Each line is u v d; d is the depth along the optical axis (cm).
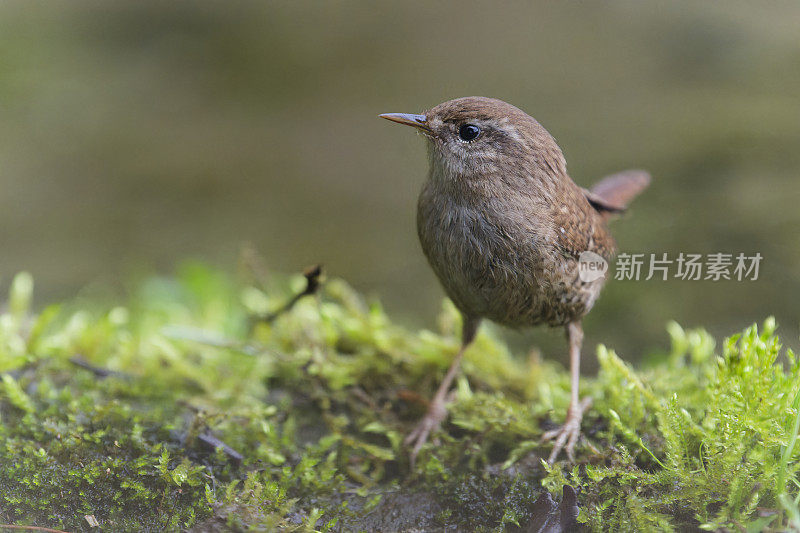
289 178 1620
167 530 595
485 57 1906
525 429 702
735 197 1288
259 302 977
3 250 1368
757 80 1670
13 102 1862
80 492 633
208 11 2209
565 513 603
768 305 1074
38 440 698
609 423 706
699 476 598
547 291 686
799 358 639
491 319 737
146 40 2109
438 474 673
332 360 840
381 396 815
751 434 613
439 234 697
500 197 671
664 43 1877
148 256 1340
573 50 1892
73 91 1897
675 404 633
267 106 1850
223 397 797
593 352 1052
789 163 1366
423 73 1869
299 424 784
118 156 1692
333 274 1309
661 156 1435
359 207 1519
